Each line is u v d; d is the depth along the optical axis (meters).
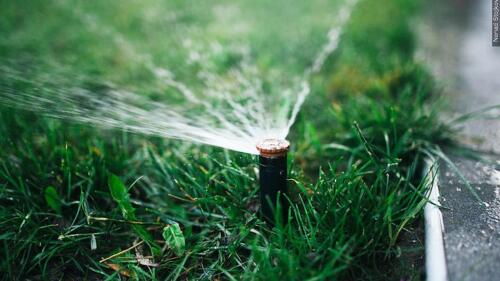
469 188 0.57
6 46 1.05
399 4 1.30
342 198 0.54
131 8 1.42
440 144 0.66
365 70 0.88
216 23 1.29
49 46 1.09
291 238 0.50
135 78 0.91
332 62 0.95
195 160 0.63
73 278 0.53
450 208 0.54
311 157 0.66
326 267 0.46
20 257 0.54
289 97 0.76
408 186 0.59
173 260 0.54
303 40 1.08
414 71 0.82
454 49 1.03
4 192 0.58
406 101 0.73
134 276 0.52
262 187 0.53
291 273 0.46
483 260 0.47
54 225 0.55
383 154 0.62
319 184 0.55
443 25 1.22
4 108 0.72
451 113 0.75
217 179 0.60
